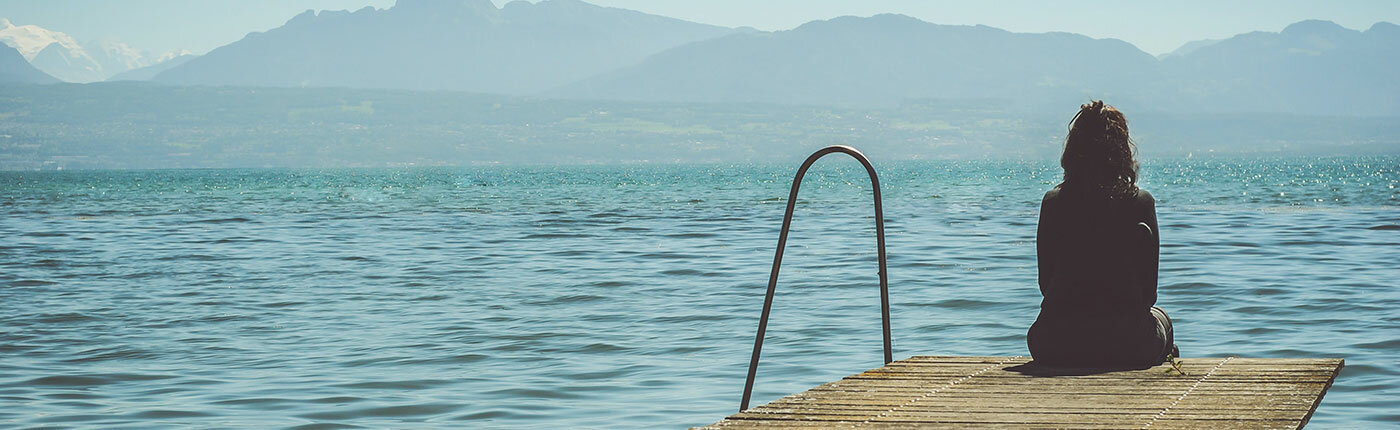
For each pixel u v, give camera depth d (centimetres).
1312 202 4888
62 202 6775
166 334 1356
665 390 1004
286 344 1276
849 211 4572
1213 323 1345
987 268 2036
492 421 896
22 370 1122
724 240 2864
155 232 3534
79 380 1070
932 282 1817
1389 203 4656
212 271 2152
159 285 1903
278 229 3650
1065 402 609
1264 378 658
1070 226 678
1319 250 2314
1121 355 675
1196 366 700
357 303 1631
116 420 904
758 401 955
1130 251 668
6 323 1452
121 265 2298
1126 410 587
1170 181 9400
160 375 1093
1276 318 1369
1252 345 1191
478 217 4347
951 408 604
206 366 1140
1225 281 1753
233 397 990
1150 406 594
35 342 1300
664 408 932
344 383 1047
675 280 1892
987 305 1532
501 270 2105
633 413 916
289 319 1476
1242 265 2009
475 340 1283
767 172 18550
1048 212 689
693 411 920
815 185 9506
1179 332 1288
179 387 1034
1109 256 670
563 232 3291
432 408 942
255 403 966
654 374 1076
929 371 711
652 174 17375
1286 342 1199
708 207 5094
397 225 3825
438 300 1655
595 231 3312
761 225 3569
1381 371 1028
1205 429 544
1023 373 692
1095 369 693
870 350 1194
